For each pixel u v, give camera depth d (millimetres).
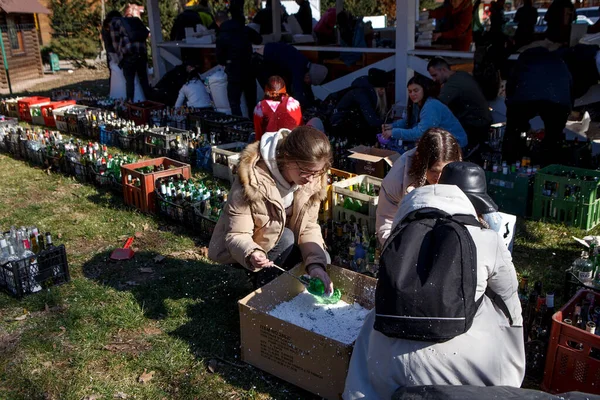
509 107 6840
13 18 18484
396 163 3865
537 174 5992
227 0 18078
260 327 3559
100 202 6887
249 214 3729
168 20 22016
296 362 3428
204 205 5809
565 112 6629
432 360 2512
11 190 7371
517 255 5309
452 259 2396
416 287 2381
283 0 18797
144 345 4004
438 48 9898
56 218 6398
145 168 6770
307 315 3781
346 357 3133
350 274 3934
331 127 8523
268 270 4082
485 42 8227
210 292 4699
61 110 10883
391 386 2609
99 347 3988
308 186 3826
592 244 4391
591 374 3164
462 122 7230
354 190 5770
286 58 9734
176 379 3656
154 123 10242
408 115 7492
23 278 4613
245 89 10758
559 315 3336
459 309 2367
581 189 5715
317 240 4004
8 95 15766
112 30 12117
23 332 4152
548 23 8164
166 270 5109
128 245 5621
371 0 23031
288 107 6656
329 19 12500
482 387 2330
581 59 8109
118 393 3521
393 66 9594
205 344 4000
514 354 2670
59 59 22312
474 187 2836
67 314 4371
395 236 2566
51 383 3602
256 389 3521
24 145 8758
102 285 4840
